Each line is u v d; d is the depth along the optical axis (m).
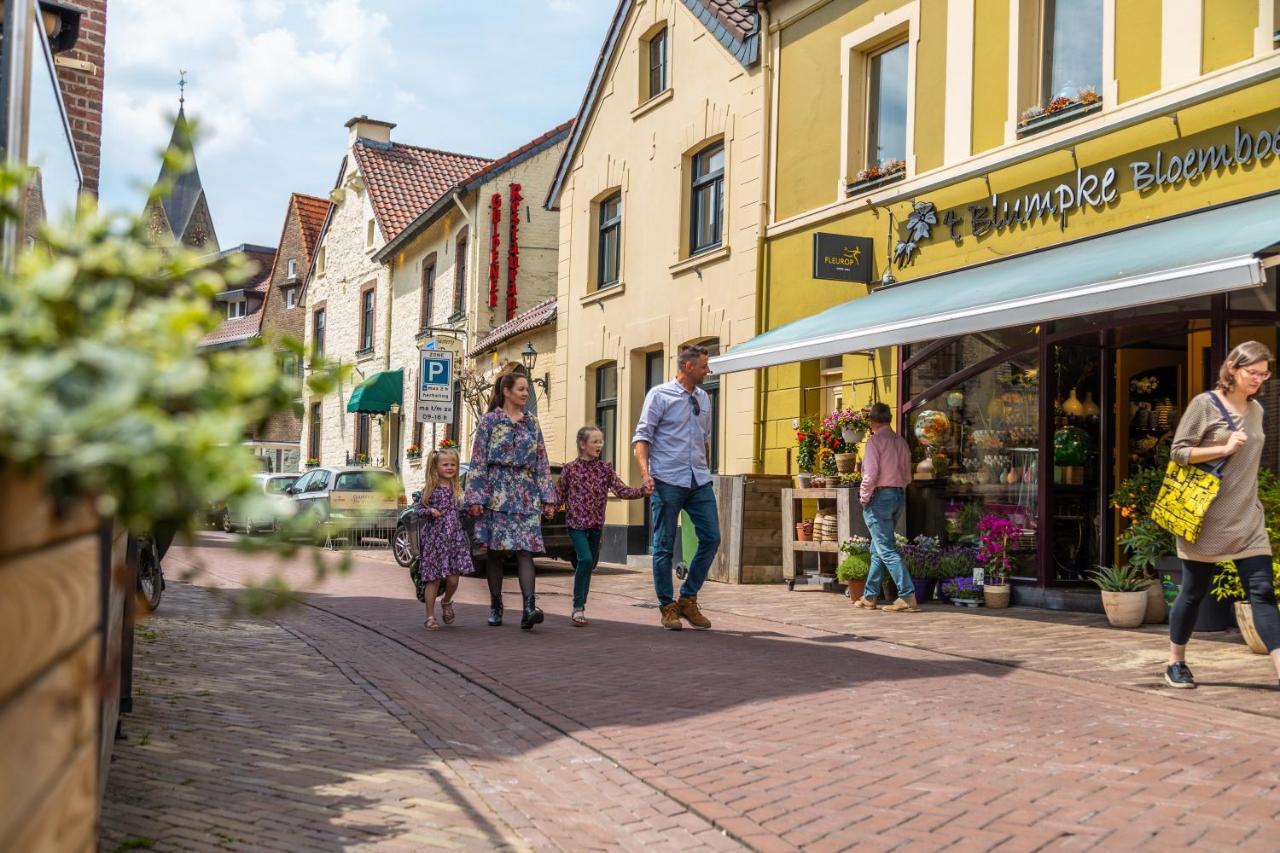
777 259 14.96
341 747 5.14
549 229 26.91
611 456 19.31
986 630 9.12
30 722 1.34
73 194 5.53
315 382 1.62
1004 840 3.82
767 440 14.93
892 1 13.09
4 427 1.08
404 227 31.73
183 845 3.65
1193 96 9.46
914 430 12.48
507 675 7.11
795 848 3.77
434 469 9.52
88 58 8.24
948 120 12.18
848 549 11.52
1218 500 6.23
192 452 1.19
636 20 18.56
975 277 10.81
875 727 5.56
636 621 9.86
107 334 1.29
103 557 2.70
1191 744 5.16
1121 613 9.27
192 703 5.94
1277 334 9.12
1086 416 10.76
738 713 5.91
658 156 17.80
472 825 4.03
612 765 4.95
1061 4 11.12
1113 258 8.64
